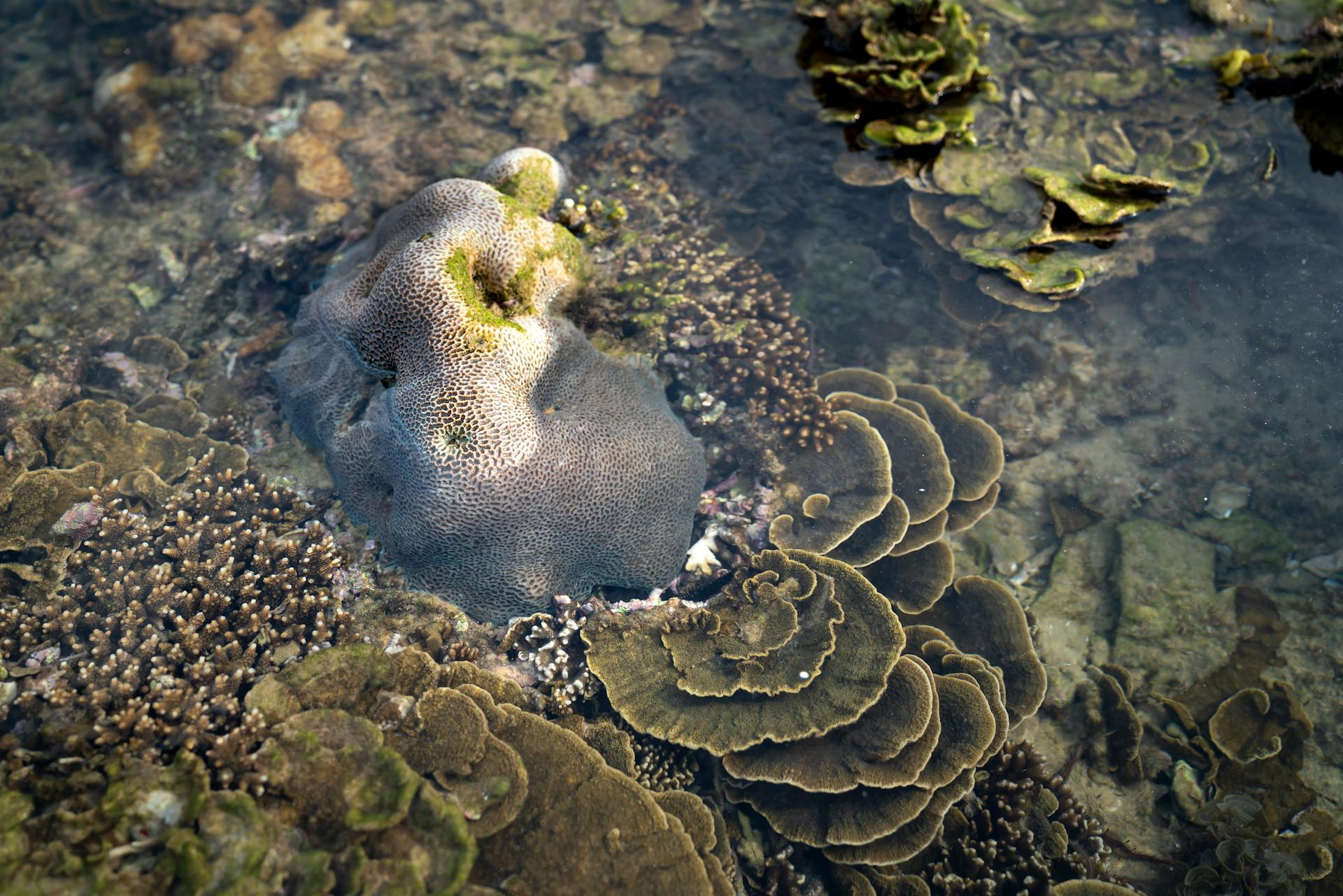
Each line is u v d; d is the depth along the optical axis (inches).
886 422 32.8
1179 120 36.3
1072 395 34.5
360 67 40.6
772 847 27.5
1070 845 28.3
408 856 23.7
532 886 24.3
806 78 38.6
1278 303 34.8
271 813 24.0
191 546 28.2
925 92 36.4
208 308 34.5
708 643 28.7
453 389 27.2
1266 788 28.9
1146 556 32.2
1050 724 30.3
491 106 38.7
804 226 36.2
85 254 36.3
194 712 25.1
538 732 26.0
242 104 39.8
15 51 43.1
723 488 31.8
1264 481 33.1
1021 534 33.1
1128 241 34.9
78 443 30.6
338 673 25.9
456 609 28.4
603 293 32.0
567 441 28.2
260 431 31.9
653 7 41.4
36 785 23.9
